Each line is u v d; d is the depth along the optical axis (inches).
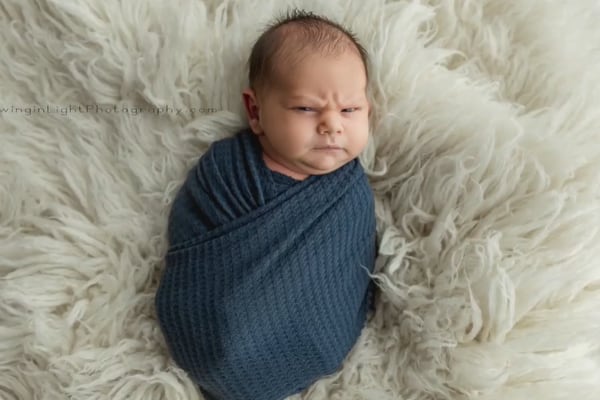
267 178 26.4
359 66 26.1
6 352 27.8
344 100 25.5
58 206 29.1
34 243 28.1
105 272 28.5
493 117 27.5
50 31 30.0
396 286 27.6
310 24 26.3
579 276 25.6
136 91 29.6
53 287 27.8
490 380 25.3
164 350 27.7
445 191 27.2
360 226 26.8
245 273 25.3
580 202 26.3
